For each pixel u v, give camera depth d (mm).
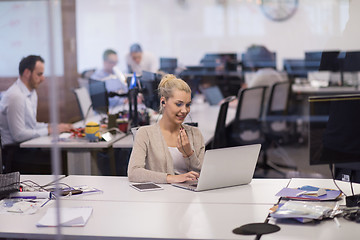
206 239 1558
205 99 5691
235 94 6273
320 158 1909
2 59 7406
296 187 2219
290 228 1641
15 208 1901
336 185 2203
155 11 9109
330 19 8562
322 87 6098
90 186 2287
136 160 2408
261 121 4746
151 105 3740
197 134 2588
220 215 1804
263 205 1930
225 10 9047
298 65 7656
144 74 3822
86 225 1703
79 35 8836
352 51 3418
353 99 1862
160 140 2480
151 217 1787
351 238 1533
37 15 7516
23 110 3781
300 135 6133
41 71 3941
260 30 8922
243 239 1549
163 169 2457
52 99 1436
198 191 2160
